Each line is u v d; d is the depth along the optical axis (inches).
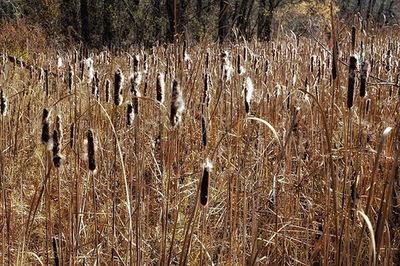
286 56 257.6
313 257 133.8
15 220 146.7
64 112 223.0
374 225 125.8
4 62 312.8
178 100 101.4
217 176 176.9
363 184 146.4
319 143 172.9
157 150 193.9
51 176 157.3
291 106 196.7
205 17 806.5
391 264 109.6
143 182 139.9
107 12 1027.3
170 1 789.9
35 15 1000.2
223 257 140.1
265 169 171.0
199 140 194.7
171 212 156.7
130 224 104.3
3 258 119.6
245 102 116.6
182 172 181.9
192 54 264.7
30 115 233.1
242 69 159.2
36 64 327.0
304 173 173.0
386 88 208.5
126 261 124.0
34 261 139.3
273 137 188.9
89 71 159.0
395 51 264.5
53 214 153.0
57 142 97.7
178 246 150.8
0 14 912.9
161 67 263.1
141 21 1010.7
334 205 97.4
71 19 1047.0
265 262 139.9
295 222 150.1
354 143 155.4
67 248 129.4
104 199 162.2
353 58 105.0
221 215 151.8
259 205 156.9
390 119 166.4
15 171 181.6
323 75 197.0
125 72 275.4
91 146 100.7
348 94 107.0
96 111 175.9
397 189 145.9
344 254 110.9
